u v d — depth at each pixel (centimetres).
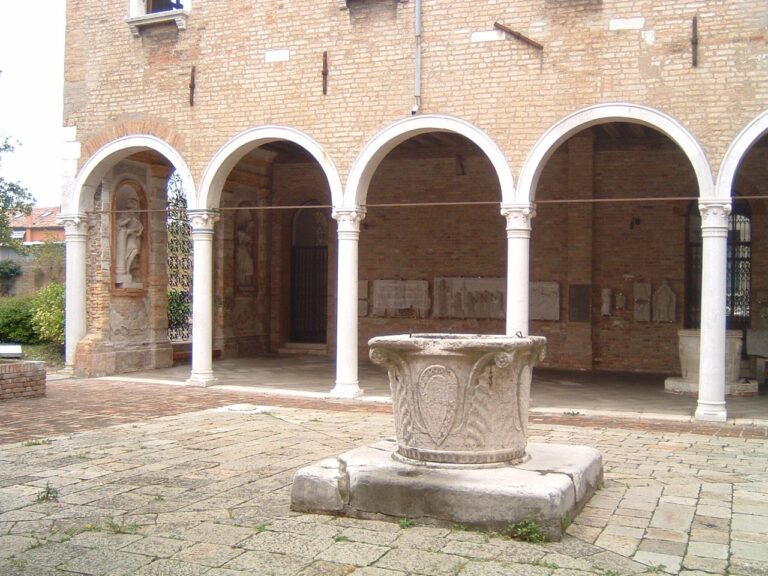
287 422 1106
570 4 1256
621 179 1795
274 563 516
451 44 1323
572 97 1252
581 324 1805
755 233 1695
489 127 1297
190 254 2038
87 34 1605
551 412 1234
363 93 1377
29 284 3672
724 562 527
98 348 1625
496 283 1903
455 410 637
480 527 582
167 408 1232
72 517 623
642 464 843
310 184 2117
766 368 1653
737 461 866
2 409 1204
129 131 1559
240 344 2070
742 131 1166
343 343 1378
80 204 1614
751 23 1168
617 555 538
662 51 1209
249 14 1465
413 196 1980
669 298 1758
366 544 553
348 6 1388
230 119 1475
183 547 548
